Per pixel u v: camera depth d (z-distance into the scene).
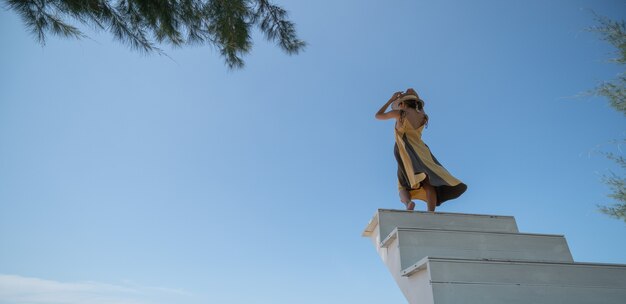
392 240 2.92
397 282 2.72
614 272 2.32
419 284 2.35
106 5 3.24
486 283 2.16
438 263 2.19
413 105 4.05
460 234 2.81
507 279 2.21
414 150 3.75
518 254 2.79
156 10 3.29
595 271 2.31
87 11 3.16
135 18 3.36
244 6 3.67
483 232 2.84
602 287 2.26
